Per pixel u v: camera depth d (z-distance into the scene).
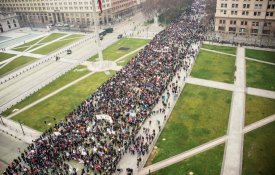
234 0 121.75
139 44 124.94
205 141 56.03
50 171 49.41
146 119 64.00
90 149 54.16
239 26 126.25
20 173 50.44
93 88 83.50
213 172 47.88
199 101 71.00
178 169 49.09
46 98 80.06
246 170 47.75
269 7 116.19
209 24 142.88
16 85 91.38
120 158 52.00
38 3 190.00
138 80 79.69
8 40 152.38
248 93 73.56
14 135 63.47
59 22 189.50
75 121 63.12
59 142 55.47
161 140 57.12
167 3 159.88
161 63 90.38
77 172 49.53
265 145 53.50
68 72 98.19
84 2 169.50
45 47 132.75
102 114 62.41
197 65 93.12
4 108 76.62
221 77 83.75
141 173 48.59
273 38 119.12
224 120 62.47
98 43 96.12
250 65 91.06
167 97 70.94
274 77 81.56
